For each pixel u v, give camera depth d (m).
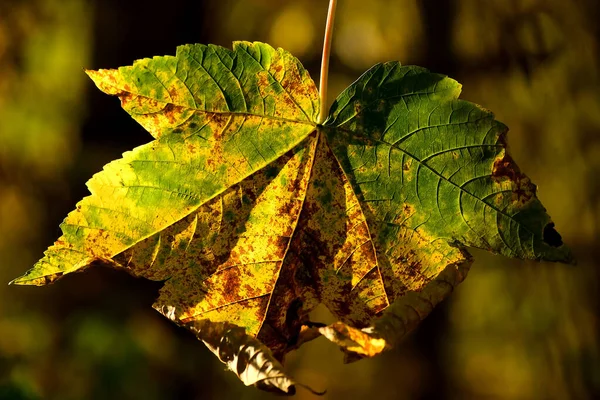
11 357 1.29
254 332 0.38
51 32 1.42
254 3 1.46
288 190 0.38
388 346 0.36
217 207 0.38
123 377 1.31
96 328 1.33
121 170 0.37
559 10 0.94
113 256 0.37
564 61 0.97
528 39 0.96
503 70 1.06
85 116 1.27
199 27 1.22
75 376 1.30
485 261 1.43
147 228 0.38
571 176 1.05
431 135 0.37
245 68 0.38
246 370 0.36
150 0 1.17
